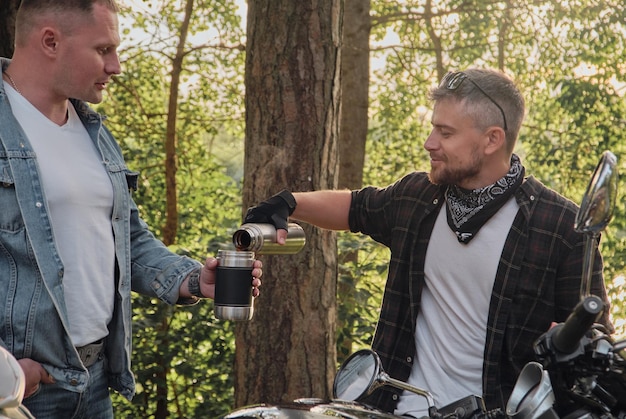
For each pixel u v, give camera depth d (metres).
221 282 2.63
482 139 2.62
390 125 14.65
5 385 1.74
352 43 11.17
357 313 7.96
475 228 2.66
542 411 2.04
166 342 8.73
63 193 2.59
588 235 1.98
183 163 12.45
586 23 13.32
